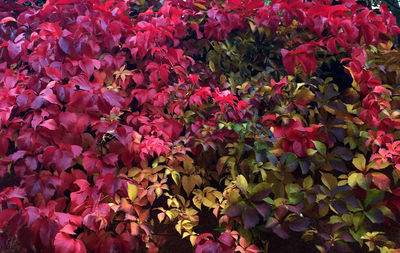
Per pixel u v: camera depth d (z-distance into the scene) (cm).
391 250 211
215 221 240
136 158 222
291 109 234
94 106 209
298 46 254
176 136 225
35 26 253
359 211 214
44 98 203
